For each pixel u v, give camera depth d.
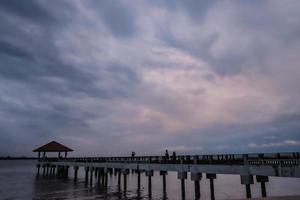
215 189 34.81
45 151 57.03
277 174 15.97
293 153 16.38
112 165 35.97
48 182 43.66
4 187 36.59
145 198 27.34
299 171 14.70
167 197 27.97
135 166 30.92
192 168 22.36
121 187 36.88
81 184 40.44
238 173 18.33
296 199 12.45
